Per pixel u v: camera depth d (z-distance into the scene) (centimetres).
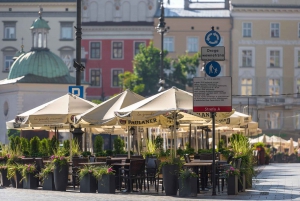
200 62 10094
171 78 9781
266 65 10519
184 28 10562
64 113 2859
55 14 10606
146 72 9606
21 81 6850
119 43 10594
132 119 2459
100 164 2592
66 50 10594
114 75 10612
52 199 2175
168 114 2594
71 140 2980
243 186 2505
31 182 2769
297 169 4531
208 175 2930
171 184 2411
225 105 2389
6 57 10662
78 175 2609
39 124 3041
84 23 10581
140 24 10525
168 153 2822
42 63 7094
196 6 10894
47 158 3216
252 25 10525
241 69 10500
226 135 5134
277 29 10550
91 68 10619
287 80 10531
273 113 10438
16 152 2962
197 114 2394
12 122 3306
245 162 2553
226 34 10519
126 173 2661
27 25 10644
